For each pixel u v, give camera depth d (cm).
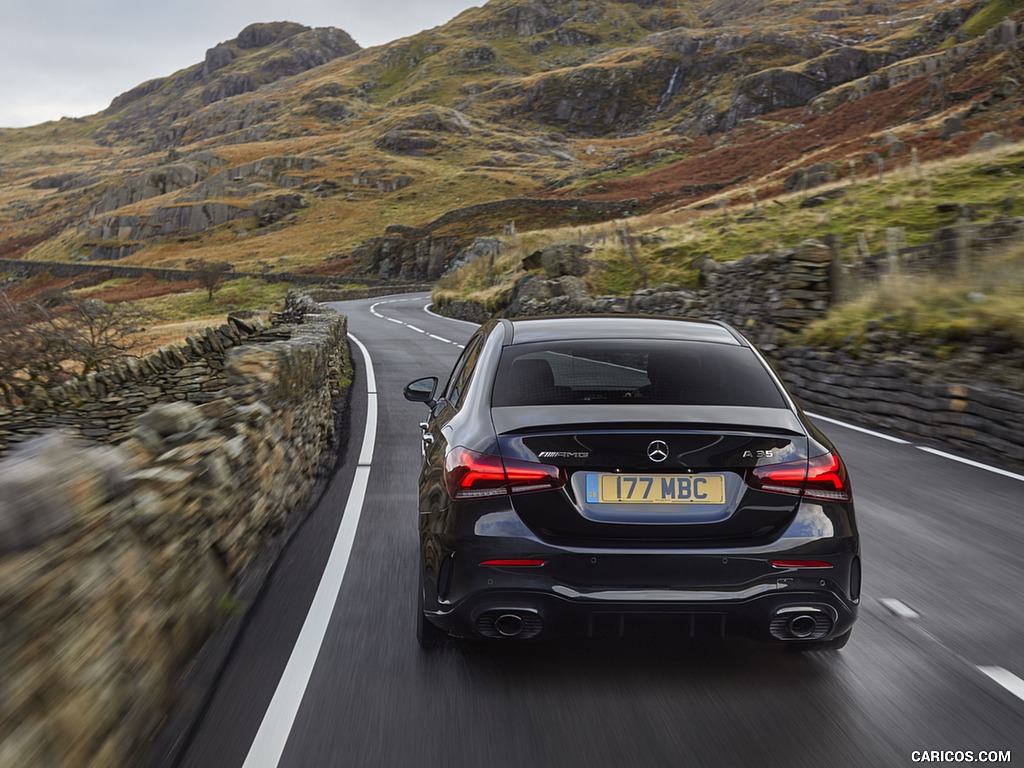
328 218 13800
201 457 423
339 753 294
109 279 11131
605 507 332
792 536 331
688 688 347
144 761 288
